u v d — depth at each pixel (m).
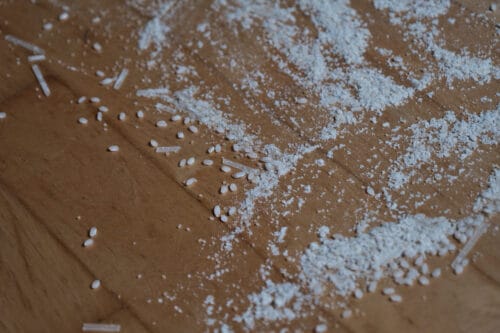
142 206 0.41
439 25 0.46
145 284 0.39
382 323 0.38
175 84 0.45
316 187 0.41
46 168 0.43
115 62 0.46
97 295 0.39
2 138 0.44
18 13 0.49
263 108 0.44
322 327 0.38
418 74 0.45
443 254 0.39
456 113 0.43
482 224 0.40
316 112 0.44
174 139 0.43
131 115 0.44
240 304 0.38
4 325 0.39
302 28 0.47
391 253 0.39
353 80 0.45
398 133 0.43
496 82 0.44
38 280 0.40
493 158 0.42
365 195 0.41
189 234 0.40
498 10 0.47
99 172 0.42
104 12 0.48
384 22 0.47
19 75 0.46
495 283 0.38
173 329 0.38
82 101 0.45
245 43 0.47
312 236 0.40
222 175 0.42
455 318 0.38
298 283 0.39
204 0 0.49
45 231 0.41
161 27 0.47
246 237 0.40
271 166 0.42
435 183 0.41
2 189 0.42
